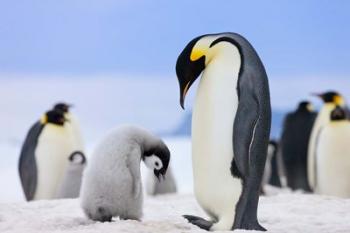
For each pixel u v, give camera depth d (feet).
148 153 45.73
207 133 43.42
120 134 44.34
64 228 43.06
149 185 106.01
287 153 146.10
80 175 79.15
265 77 43.96
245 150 42.42
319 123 130.62
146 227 41.60
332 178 104.01
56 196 82.17
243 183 42.52
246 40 44.57
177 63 45.32
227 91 43.06
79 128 112.27
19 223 45.29
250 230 41.50
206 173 43.57
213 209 43.86
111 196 43.65
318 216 50.78
